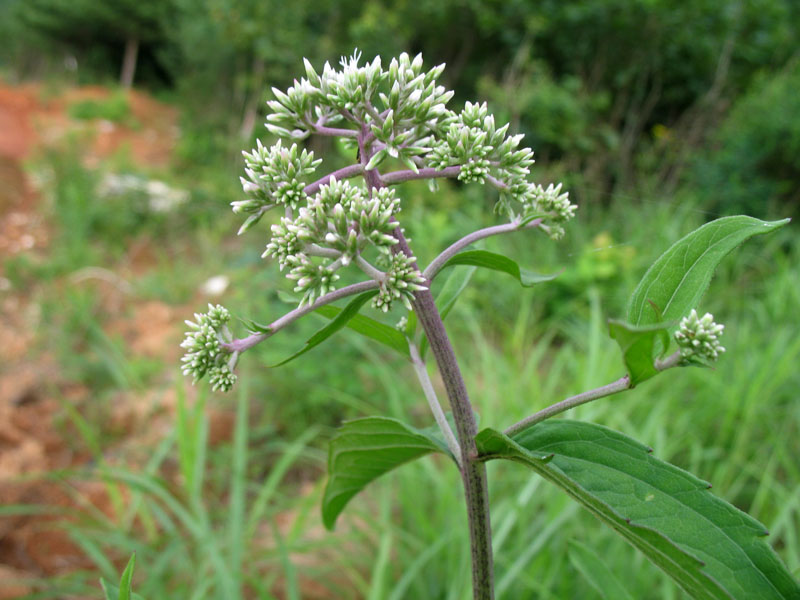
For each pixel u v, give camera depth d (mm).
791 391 5547
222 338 1680
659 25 12297
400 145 1655
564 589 3502
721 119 12117
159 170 14219
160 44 25406
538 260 8039
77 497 4445
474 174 1646
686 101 13383
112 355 7129
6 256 9711
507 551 4039
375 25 12547
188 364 1664
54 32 25500
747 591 1267
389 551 3961
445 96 1693
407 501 4297
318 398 5539
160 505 5105
